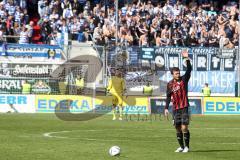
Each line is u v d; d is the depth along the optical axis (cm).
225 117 7525
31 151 3750
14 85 8200
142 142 4403
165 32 9444
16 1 9544
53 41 9100
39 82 8206
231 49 8731
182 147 3825
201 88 8719
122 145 4166
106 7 10019
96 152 3716
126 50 8412
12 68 8288
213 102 8081
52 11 9575
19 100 7712
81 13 9650
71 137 4738
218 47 9188
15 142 4281
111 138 4700
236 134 5159
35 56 8444
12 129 5372
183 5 10262
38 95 7750
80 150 3819
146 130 5478
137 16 9644
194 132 5331
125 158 3444
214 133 5244
